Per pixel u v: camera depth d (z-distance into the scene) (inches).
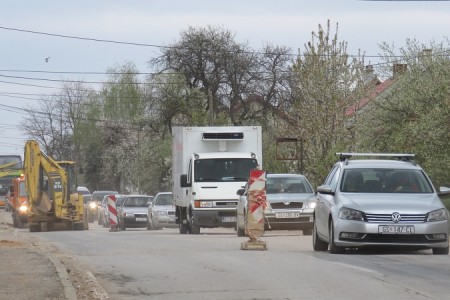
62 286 745.0
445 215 991.6
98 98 5620.1
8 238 1683.1
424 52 1978.3
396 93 1957.4
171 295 698.2
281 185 1599.4
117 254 1084.5
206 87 4264.3
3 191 4411.9
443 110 1721.2
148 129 4505.4
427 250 1072.2
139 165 4527.6
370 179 1059.3
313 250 1112.8
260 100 4207.7
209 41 4244.6
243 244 1131.9
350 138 2422.5
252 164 1843.0
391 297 657.6
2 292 709.3
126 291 728.3
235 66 4234.7
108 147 5388.8
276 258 964.0
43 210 2364.7
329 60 2500.0
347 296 668.1
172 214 2422.5
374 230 971.9
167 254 1050.1
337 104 2447.1
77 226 2463.1
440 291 686.5
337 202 1018.7
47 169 2389.3
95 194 3636.8
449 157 1692.9
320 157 2391.7
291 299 658.2
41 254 1079.0
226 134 1872.5
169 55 4279.0
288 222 1517.0
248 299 665.0
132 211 2556.6
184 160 1877.5
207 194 1801.2
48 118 5940.0
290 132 2640.3
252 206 1137.4
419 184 1055.0
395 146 1909.4
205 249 1159.6
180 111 4271.7
